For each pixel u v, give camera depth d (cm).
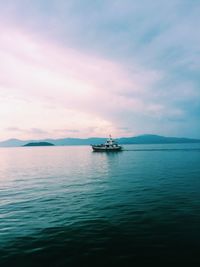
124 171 5053
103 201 2433
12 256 1277
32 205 2348
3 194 2948
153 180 3684
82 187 3316
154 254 1259
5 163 8069
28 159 10256
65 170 5669
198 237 1455
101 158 9706
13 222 1825
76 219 1858
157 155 10150
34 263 1202
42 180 4103
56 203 2406
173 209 2053
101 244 1394
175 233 1521
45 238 1498
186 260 1193
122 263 1181
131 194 2731
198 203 2233
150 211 2014
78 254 1283
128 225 1691
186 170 4897
